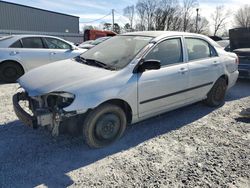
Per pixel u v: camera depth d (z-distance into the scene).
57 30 40.72
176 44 4.30
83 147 3.52
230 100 5.95
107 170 3.01
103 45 4.48
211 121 4.60
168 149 3.53
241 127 4.35
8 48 7.19
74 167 3.05
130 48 3.99
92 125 3.34
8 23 35.25
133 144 3.65
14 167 3.01
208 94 5.12
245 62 7.35
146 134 3.98
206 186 2.75
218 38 12.52
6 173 2.89
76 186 2.71
